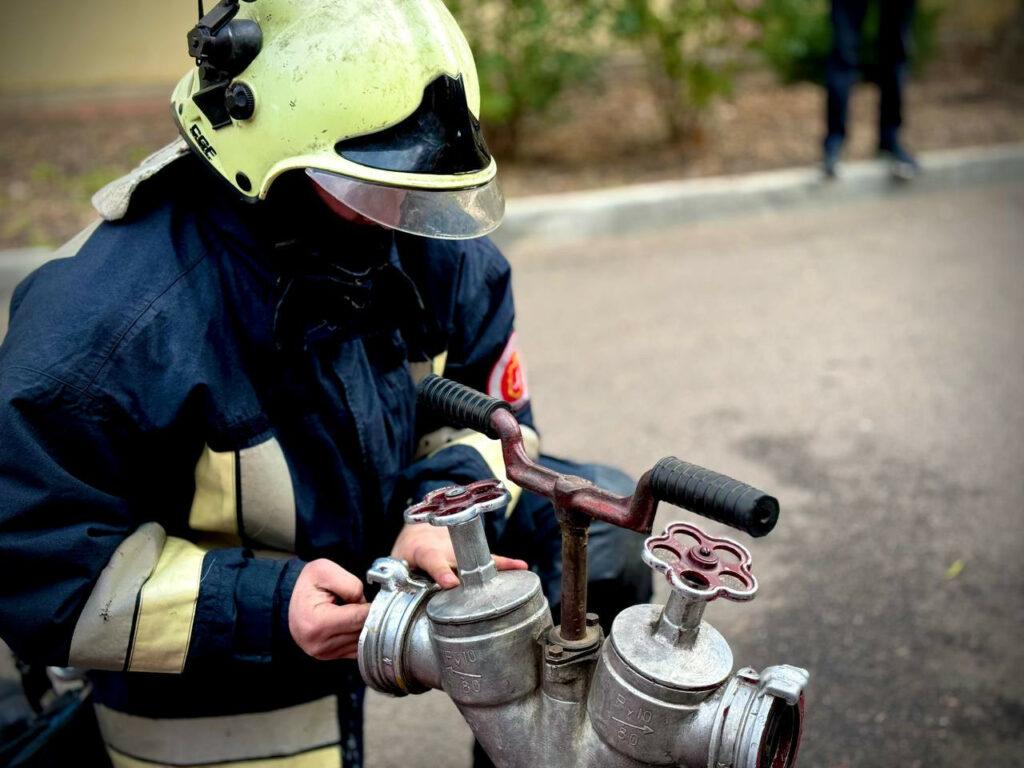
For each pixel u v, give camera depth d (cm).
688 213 596
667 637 103
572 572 112
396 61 122
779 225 593
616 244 564
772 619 275
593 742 109
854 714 243
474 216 126
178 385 128
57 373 124
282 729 149
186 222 136
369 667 119
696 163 658
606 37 795
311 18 122
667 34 657
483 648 110
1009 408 378
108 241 134
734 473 341
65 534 125
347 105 121
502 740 113
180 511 140
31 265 499
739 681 104
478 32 611
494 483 114
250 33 123
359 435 140
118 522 131
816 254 543
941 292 487
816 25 801
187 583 129
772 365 416
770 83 841
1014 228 578
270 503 136
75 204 578
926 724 239
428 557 134
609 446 358
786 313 466
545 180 626
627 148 690
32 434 123
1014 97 817
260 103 123
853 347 430
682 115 694
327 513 142
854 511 319
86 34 723
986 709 242
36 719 160
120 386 127
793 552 301
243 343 135
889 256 538
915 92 838
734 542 104
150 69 745
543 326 456
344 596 130
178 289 131
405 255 153
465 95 128
